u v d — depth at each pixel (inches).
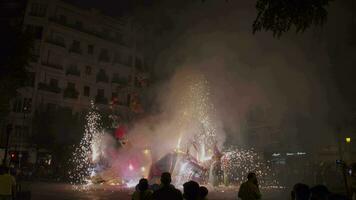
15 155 1059.3
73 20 2063.2
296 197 187.8
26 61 745.0
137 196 266.5
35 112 1729.8
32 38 757.9
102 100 2080.5
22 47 728.3
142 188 255.0
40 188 899.4
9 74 727.1
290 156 1604.3
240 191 313.0
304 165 1409.9
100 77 2134.6
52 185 1037.2
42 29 1878.7
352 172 332.5
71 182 1242.6
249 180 315.0
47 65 1868.8
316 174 965.2
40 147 1658.5
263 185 1168.8
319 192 185.6
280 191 876.6
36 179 1354.6
